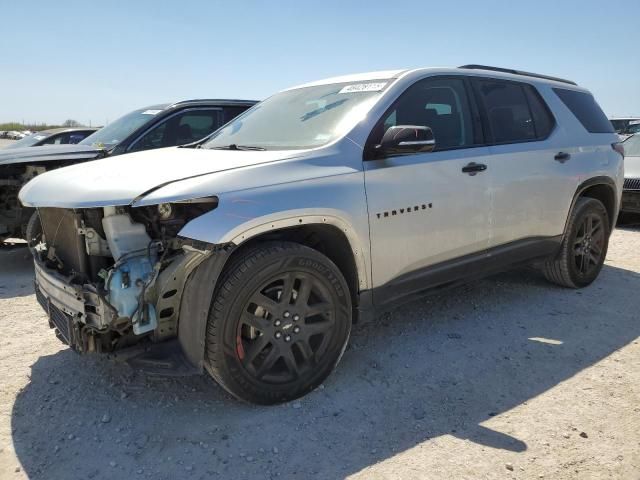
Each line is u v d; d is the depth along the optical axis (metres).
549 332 4.29
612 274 5.93
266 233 3.23
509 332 4.29
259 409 3.18
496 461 2.70
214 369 2.99
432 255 3.88
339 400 3.28
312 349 3.35
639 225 9.26
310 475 2.62
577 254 5.25
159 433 2.97
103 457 2.78
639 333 4.27
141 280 2.86
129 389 3.43
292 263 3.10
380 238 3.53
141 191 2.81
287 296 3.14
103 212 2.96
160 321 2.98
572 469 2.63
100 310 2.83
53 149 6.27
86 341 3.04
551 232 4.88
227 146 3.99
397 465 2.68
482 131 4.30
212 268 2.87
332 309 3.31
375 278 3.57
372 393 3.36
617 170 5.54
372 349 3.98
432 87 4.05
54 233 3.41
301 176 3.21
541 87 5.01
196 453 2.79
